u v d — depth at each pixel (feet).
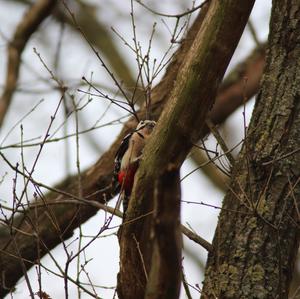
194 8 40.29
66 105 49.03
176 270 23.54
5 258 43.91
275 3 36.37
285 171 33.12
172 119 30.58
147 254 31.12
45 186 39.63
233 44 30.37
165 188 22.57
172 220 22.58
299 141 33.53
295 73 34.65
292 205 32.81
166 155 30.73
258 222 32.53
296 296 35.35
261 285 31.58
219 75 30.37
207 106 30.53
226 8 30.17
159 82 46.98
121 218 37.47
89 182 47.39
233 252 32.45
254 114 34.68
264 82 35.12
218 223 33.63
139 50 40.37
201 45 30.35
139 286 31.53
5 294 44.34
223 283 31.99
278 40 35.55
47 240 44.75
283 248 32.32
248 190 33.24
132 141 39.99
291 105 34.09
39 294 32.27
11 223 35.19
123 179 37.14
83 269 33.12
